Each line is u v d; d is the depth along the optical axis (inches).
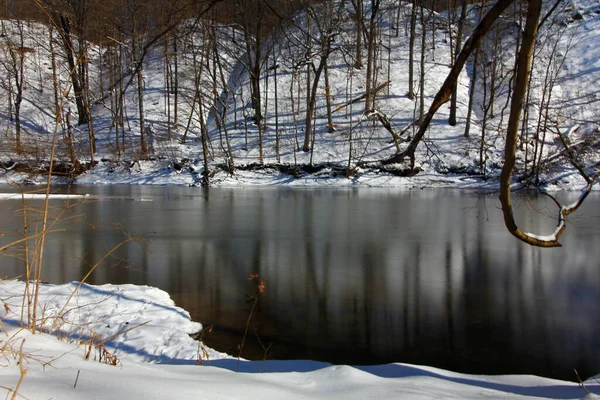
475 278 372.2
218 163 1190.9
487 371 218.1
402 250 470.3
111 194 955.3
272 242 506.3
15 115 1301.7
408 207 776.3
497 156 1074.7
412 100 1270.9
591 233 557.0
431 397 120.7
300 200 871.1
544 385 153.3
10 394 84.3
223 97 1416.1
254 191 1030.4
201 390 99.0
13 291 278.2
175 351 207.5
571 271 392.5
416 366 184.5
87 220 629.9
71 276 364.8
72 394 87.4
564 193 900.6
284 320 279.6
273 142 1258.0
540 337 257.3
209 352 210.5
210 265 406.3
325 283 356.2
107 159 1216.2
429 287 349.4
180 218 657.6
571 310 300.4
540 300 319.6
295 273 383.6
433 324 276.7
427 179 1090.1
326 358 229.6
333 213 713.6
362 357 230.8
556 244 111.8
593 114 979.9
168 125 1289.4
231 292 331.6
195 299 314.8
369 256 442.9
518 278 372.5
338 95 1318.9
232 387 107.0
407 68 1408.7
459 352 238.4
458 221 644.7
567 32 1472.7
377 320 280.7
